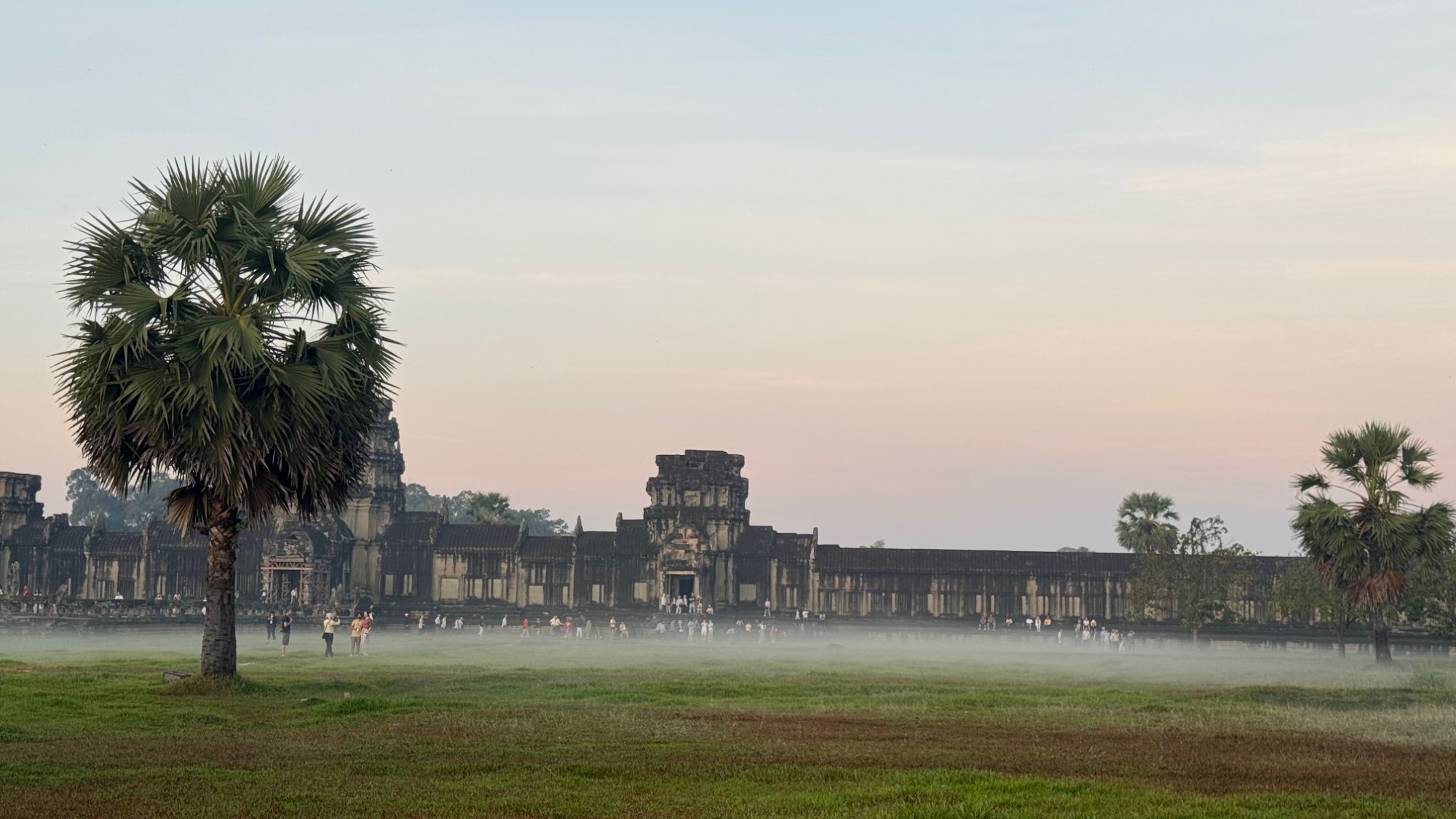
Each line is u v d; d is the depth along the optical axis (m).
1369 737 37.94
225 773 29.19
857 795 27.00
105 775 28.73
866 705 46.44
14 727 36.28
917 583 149.25
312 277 45.75
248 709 41.59
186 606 130.62
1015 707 46.81
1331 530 85.62
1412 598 106.75
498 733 36.44
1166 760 32.69
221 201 46.50
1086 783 28.53
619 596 155.25
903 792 27.36
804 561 153.50
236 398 44.41
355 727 37.75
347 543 155.50
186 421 44.44
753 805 26.05
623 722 39.28
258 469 46.22
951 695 51.25
